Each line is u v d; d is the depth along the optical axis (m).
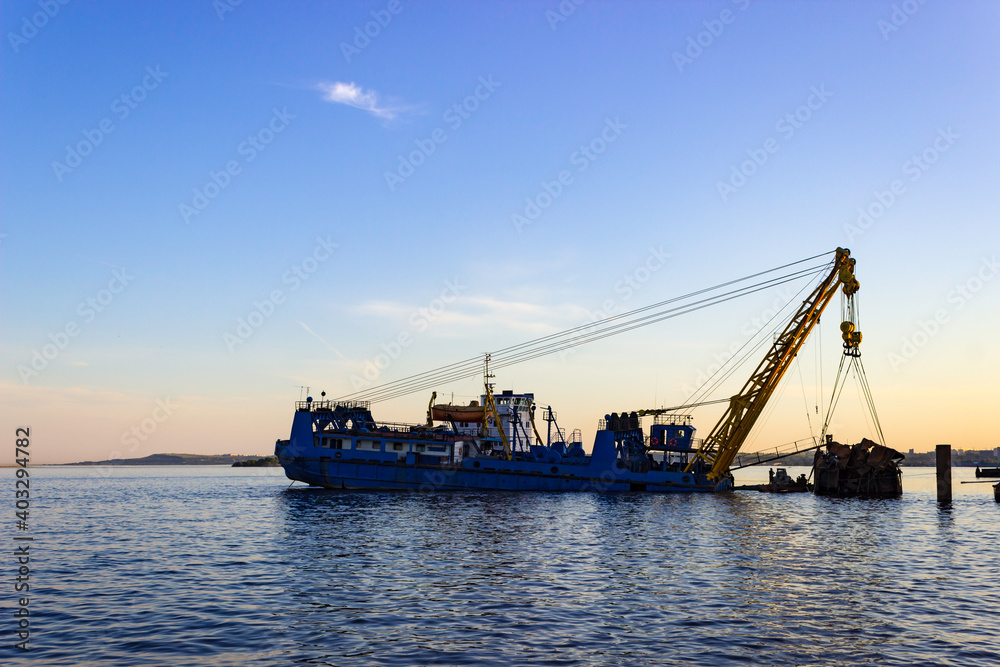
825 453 98.00
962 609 27.81
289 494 90.25
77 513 72.19
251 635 23.94
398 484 83.31
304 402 84.62
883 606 28.22
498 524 55.75
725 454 85.06
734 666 20.69
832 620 25.95
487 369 91.56
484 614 26.83
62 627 25.12
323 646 22.67
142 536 51.25
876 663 21.05
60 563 39.19
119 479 194.88
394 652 22.02
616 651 22.16
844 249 73.50
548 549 43.25
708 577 34.44
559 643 23.00
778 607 28.00
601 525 56.06
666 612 27.17
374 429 86.25
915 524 60.12
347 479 83.12
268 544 45.78
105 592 31.12
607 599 29.42
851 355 72.06
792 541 47.69
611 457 86.31
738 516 64.69
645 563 38.47
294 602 28.89
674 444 92.19
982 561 40.03
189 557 40.81
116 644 23.02
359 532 51.06
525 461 85.75
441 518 59.62
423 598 29.59
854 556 41.31
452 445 84.44
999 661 21.23
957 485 145.88
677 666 20.67
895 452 93.31
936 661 21.23
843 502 85.56
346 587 31.89
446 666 20.69
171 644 22.97
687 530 53.50
